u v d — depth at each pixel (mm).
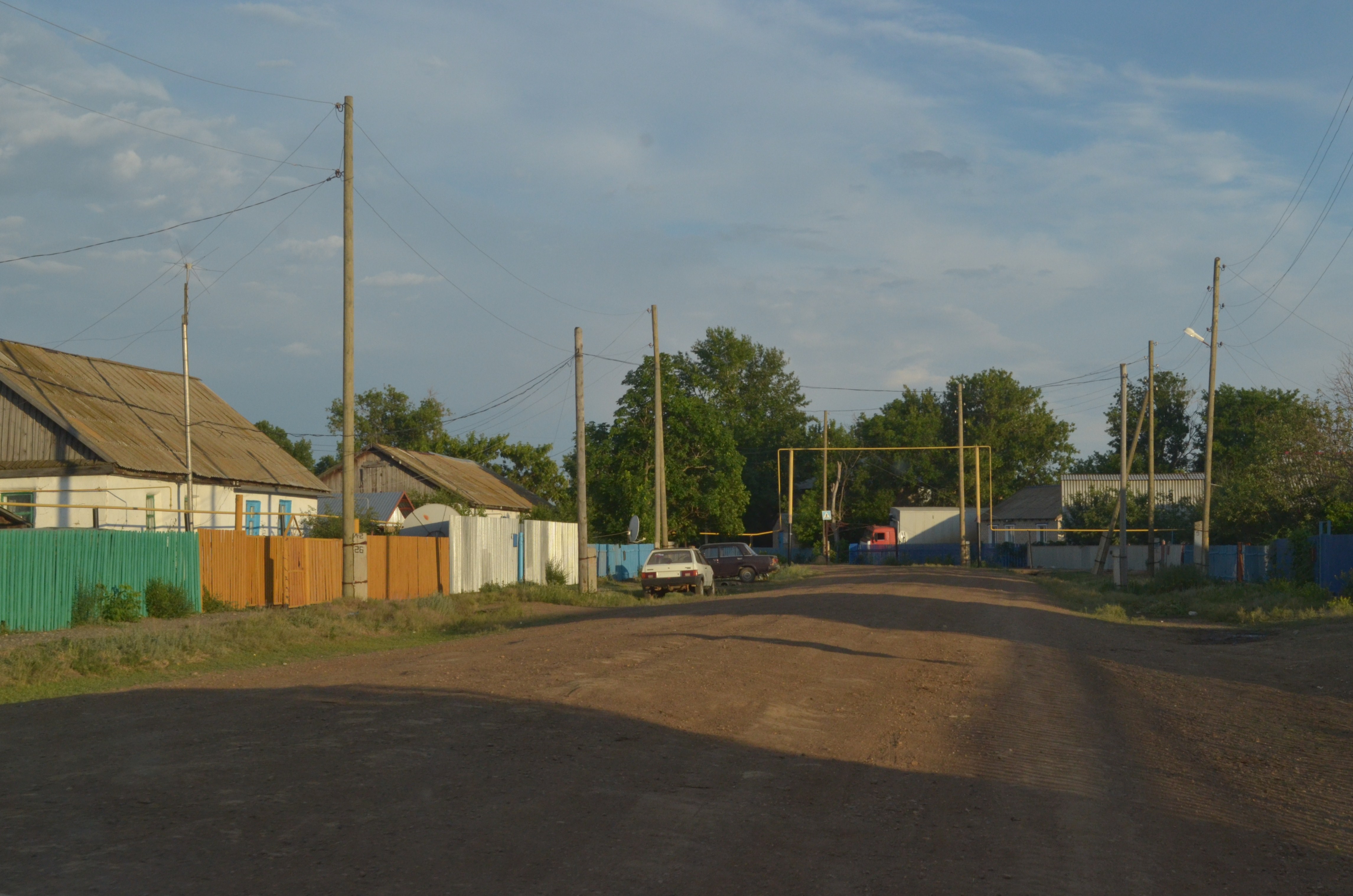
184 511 21734
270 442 38031
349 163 24141
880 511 90812
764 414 96562
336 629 18156
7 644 15414
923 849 5797
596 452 53438
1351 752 8695
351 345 24000
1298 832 6340
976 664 14039
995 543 75000
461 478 52125
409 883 4805
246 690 10555
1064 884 5277
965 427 97062
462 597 27031
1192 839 6148
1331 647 16047
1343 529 28797
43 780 6609
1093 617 24438
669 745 8086
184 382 33344
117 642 14031
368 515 34406
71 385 30141
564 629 18984
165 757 7258
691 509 56062
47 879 4730
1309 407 36781
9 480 27391
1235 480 41469
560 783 6762
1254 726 9859
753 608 23328
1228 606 25250
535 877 4988
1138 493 65000
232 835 5449
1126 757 8414
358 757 7250
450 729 8281
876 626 18891
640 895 4832
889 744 8672
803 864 5430
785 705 10227
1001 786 7336
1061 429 98438
